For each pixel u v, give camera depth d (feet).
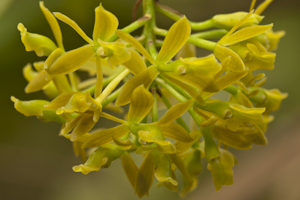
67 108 0.70
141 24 0.79
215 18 0.80
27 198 1.52
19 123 1.28
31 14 1.06
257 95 0.81
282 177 1.16
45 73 0.79
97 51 0.71
